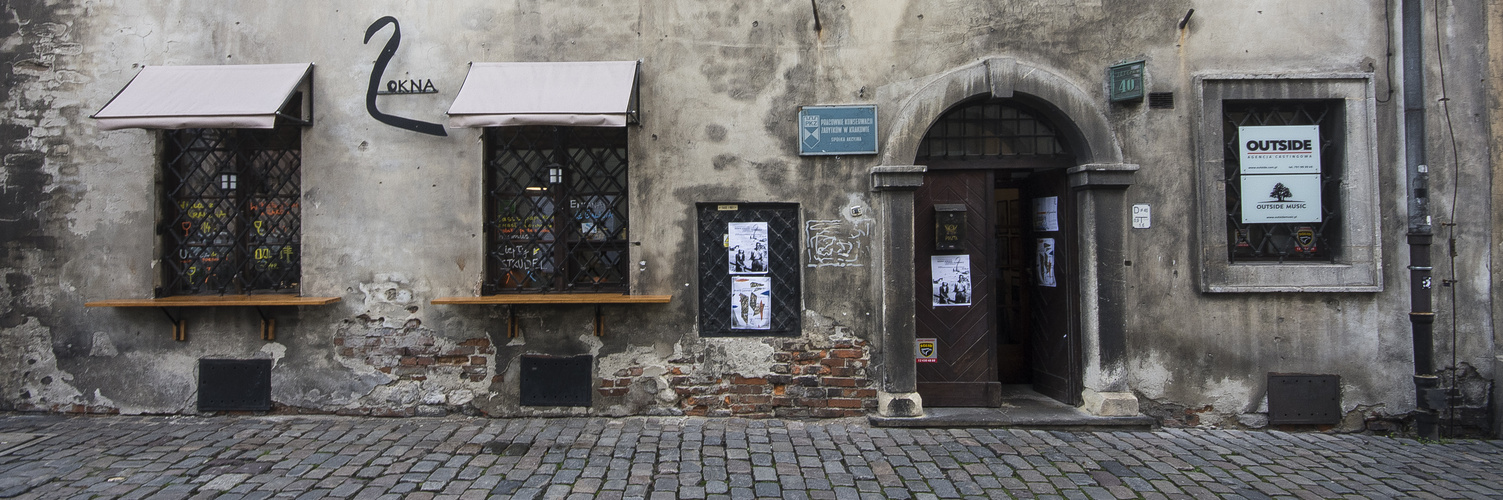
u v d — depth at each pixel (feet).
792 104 16.63
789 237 16.72
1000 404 17.39
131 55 16.70
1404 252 16.51
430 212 16.60
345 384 16.71
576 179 16.93
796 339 16.61
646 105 16.60
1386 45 16.44
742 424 16.20
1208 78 16.38
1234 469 13.73
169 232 16.93
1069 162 17.17
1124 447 14.94
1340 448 15.24
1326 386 16.51
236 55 16.71
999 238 20.80
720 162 16.58
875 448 14.67
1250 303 16.58
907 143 16.42
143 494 11.82
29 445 14.42
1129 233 16.57
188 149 16.98
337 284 16.63
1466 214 16.24
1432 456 14.76
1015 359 20.30
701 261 16.71
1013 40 16.63
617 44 16.66
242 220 16.98
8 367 16.79
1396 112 16.43
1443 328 16.28
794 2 16.67
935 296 17.44
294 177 17.04
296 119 16.11
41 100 16.70
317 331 16.69
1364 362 16.52
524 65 16.33
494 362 16.67
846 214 16.58
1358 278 16.34
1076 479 13.05
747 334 16.72
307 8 16.74
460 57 16.66
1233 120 17.02
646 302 16.03
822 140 16.51
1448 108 16.24
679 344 16.63
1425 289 16.01
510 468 13.29
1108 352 16.43
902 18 16.66
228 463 13.44
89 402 16.75
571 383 16.60
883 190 16.46
